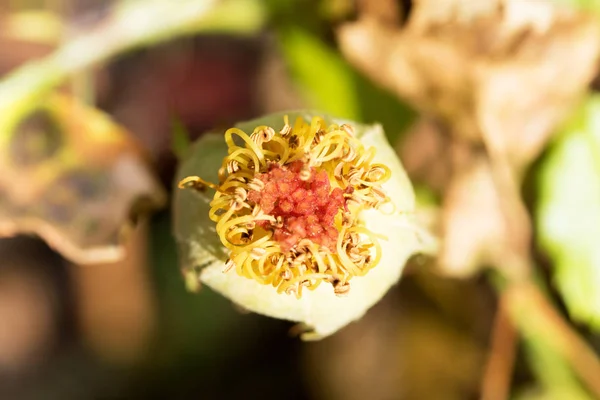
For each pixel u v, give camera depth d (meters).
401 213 0.11
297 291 0.10
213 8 0.14
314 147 0.10
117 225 0.13
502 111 0.13
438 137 0.13
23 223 0.13
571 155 0.13
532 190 0.13
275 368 0.17
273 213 0.10
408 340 0.16
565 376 0.14
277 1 0.14
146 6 0.14
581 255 0.13
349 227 0.10
